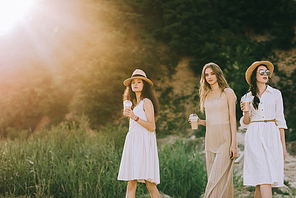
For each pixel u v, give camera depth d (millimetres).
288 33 14641
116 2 15148
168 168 5762
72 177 5168
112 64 13172
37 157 6086
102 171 5355
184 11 14602
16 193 4980
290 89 12711
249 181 3594
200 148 8352
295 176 6352
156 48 14570
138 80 4141
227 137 3855
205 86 4133
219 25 15102
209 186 3838
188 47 14586
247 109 3688
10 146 6621
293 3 15312
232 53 13758
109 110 12688
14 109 14633
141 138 3852
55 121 13641
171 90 13602
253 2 15375
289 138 9789
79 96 13023
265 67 3787
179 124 12148
